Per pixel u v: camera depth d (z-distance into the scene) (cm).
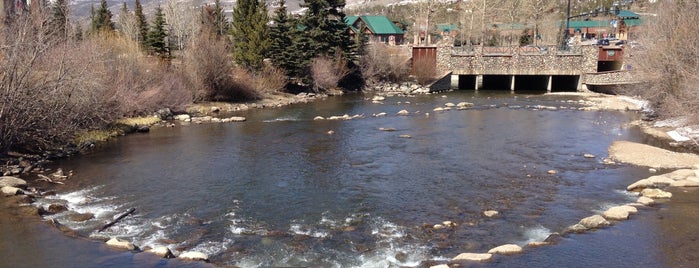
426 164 2673
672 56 3878
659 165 2642
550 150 3030
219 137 3428
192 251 1513
